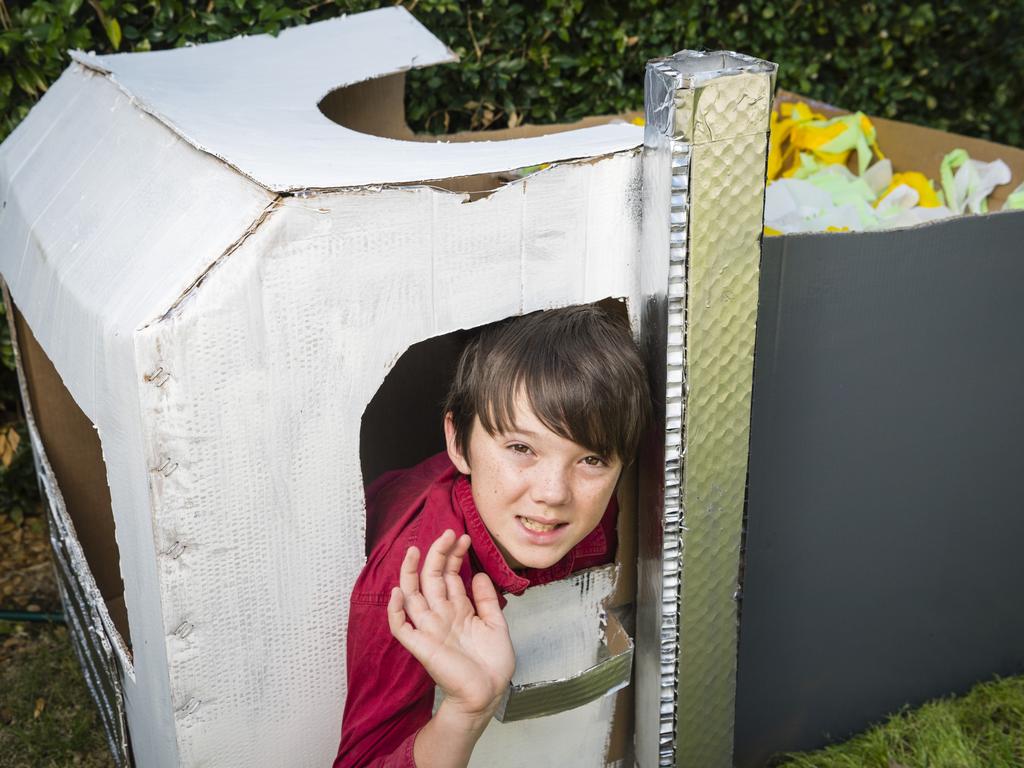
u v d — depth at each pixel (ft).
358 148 4.05
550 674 4.35
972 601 6.03
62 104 5.34
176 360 3.25
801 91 9.84
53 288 3.95
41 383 5.86
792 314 4.75
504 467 3.76
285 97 5.13
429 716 4.08
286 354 3.42
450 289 3.62
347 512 3.76
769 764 5.88
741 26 9.53
